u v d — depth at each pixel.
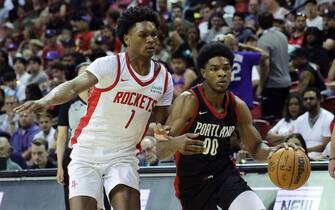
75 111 11.57
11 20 32.25
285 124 15.80
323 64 19.23
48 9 30.11
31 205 13.44
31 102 8.82
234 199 9.63
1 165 15.45
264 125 16.19
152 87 9.41
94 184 9.38
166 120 9.79
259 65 17.77
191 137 9.23
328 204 11.54
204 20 24.11
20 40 29.47
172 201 12.50
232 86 16.44
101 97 9.37
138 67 9.38
